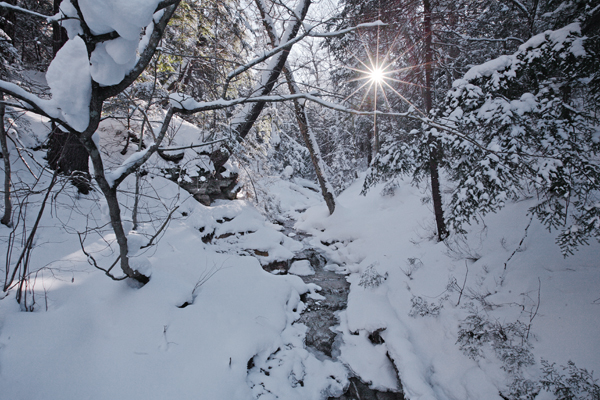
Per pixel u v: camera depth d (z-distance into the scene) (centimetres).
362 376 377
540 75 428
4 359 241
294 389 341
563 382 274
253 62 274
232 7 575
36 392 232
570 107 391
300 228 1059
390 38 688
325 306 538
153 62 432
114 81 146
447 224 504
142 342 296
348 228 890
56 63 132
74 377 252
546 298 359
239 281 472
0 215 379
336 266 736
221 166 848
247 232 738
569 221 428
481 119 442
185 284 395
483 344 356
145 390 261
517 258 435
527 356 311
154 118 668
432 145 567
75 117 146
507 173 403
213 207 759
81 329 290
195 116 582
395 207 884
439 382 351
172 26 580
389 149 695
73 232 422
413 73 675
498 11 768
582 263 372
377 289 557
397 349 393
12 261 336
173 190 678
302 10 641
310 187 1934
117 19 118
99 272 362
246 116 742
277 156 1752
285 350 394
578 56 360
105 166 593
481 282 442
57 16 138
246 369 325
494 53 809
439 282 494
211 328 348
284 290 516
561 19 520
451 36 689
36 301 299
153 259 443
